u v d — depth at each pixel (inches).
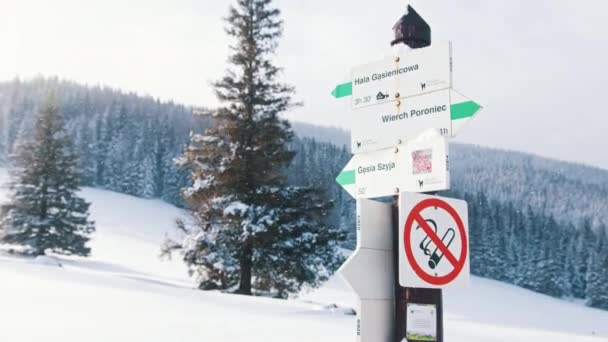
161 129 5590.6
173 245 1058.7
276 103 1090.7
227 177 1032.2
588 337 667.4
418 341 124.9
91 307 489.7
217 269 1006.4
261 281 1069.1
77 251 1924.2
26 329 347.3
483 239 4325.8
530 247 4311.0
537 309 2522.1
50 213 1886.1
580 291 4178.2
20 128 5639.8
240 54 1085.1
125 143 5009.8
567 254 4306.1
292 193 1074.7
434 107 135.9
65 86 7490.2
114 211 3639.3
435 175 131.2
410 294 126.6
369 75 148.5
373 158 144.0
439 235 128.3
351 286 124.6
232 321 461.1
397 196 136.6
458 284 128.9
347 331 427.8
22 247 1956.2
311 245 1040.8
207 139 1061.8
